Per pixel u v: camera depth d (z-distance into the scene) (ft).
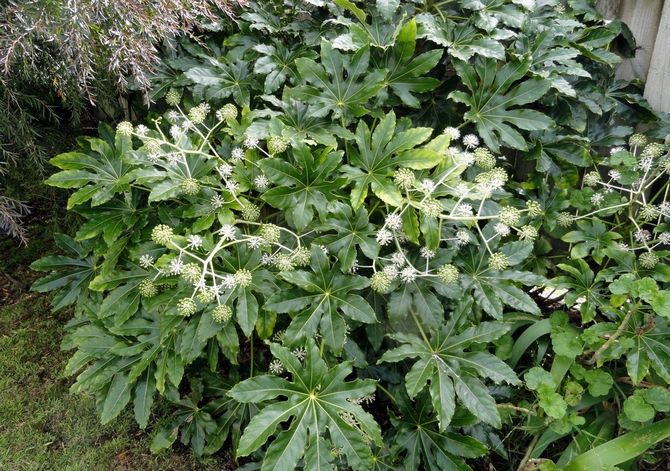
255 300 5.16
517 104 6.22
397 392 5.66
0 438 6.48
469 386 5.00
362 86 5.90
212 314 5.07
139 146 6.72
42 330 8.23
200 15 7.02
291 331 5.08
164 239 5.16
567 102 6.78
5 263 9.43
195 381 6.36
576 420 5.34
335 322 5.14
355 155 5.71
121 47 5.69
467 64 6.22
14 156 7.82
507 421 5.94
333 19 6.46
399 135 5.54
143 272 6.02
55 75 6.38
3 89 7.10
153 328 5.92
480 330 5.22
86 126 8.84
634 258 6.07
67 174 5.86
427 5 6.91
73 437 6.59
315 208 5.69
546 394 5.24
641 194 6.56
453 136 5.90
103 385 5.94
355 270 5.75
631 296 5.58
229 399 6.23
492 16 6.49
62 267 6.84
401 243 5.86
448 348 5.23
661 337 5.41
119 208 6.11
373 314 5.07
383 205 6.11
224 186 5.80
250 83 6.79
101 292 6.53
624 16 7.21
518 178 7.64
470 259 5.78
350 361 4.97
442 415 4.83
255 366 6.53
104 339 6.07
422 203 5.32
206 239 5.31
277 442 4.60
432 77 6.38
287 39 7.16
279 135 5.65
